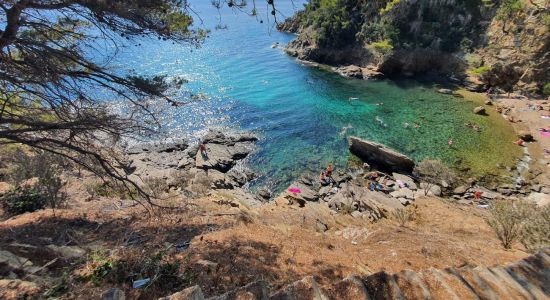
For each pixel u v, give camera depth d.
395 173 28.36
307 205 23.06
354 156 31.62
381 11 57.22
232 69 57.53
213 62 61.19
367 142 30.52
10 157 16.27
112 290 4.91
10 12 7.04
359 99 45.00
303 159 31.30
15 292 6.31
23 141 8.14
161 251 8.40
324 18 61.00
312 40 64.88
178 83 10.36
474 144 32.22
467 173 27.88
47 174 13.42
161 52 66.12
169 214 13.20
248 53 68.69
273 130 36.78
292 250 10.40
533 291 4.86
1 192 13.85
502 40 46.88
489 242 12.82
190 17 9.36
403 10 55.56
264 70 57.81
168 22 8.77
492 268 5.33
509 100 41.81
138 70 54.41
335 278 8.74
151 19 8.36
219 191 24.81
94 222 11.45
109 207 14.07
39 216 11.48
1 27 7.99
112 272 7.18
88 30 9.33
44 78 7.64
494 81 46.03
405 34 55.59
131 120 9.43
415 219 17.89
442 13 53.69
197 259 8.62
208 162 29.92
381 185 26.39
